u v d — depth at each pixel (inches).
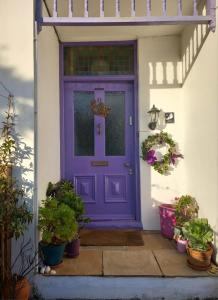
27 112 104.3
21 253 103.0
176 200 151.1
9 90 104.7
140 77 160.4
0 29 104.3
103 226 159.0
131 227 159.0
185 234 112.0
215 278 103.1
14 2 104.0
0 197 91.1
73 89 163.9
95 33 154.6
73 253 118.0
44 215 103.0
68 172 164.4
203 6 120.1
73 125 164.7
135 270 107.5
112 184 165.2
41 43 116.7
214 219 113.7
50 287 103.3
